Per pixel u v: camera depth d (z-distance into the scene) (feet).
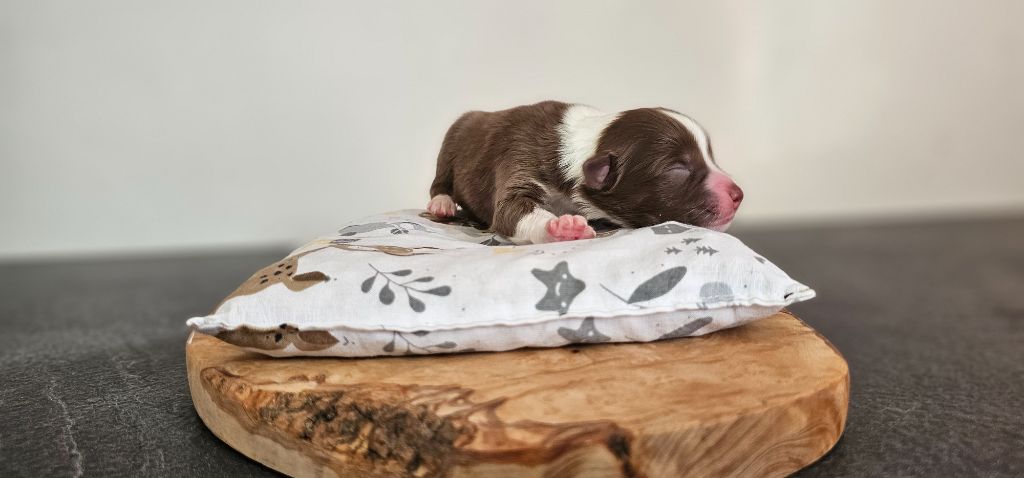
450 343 1.46
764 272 1.48
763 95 4.52
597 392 1.34
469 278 1.47
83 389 1.81
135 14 3.93
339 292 1.46
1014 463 1.48
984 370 1.98
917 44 4.62
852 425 1.62
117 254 4.03
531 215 1.76
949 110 4.75
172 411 1.68
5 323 2.46
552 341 1.48
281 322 1.45
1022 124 4.83
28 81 3.93
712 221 1.73
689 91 4.41
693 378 1.38
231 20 4.00
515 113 1.92
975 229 4.42
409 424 1.30
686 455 1.26
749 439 1.30
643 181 1.73
